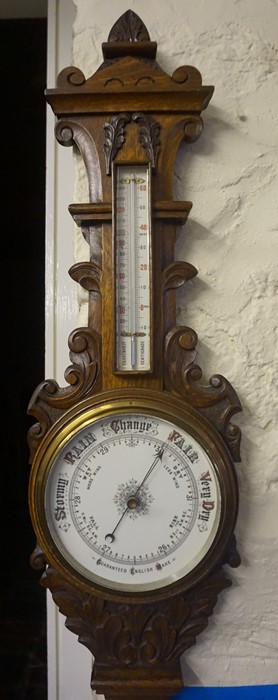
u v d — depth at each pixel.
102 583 0.78
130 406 0.77
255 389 0.84
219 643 0.84
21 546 2.18
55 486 0.79
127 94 0.79
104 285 0.80
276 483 0.84
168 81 0.80
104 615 0.80
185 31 0.86
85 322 0.84
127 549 0.78
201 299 0.84
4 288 2.88
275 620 0.83
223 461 0.77
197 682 0.84
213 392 0.79
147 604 0.80
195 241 0.84
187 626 0.80
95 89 0.79
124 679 0.79
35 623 1.58
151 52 0.81
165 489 0.78
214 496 0.78
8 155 2.10
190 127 0.80
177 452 0.78
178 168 0.85
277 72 0.86
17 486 2.50
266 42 0.86
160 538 0.78
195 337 0.79
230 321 0.84
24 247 2.83
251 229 0.85
